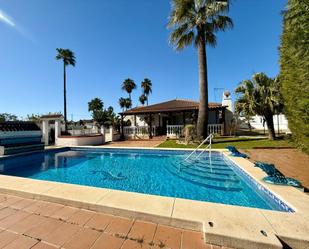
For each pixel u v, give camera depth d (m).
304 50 3.91
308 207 2.85
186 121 21.58
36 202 3.35
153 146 12.53
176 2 12.64
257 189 4.41
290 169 5.40
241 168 5.65
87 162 9.35
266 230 2.19
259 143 11.05
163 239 2.20
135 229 2.43
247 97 11.87
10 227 2.49
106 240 2.18
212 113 20.53
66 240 2.19
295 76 4.35
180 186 5.59
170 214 2.59
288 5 4.04
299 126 4.71
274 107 11.20
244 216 2.54
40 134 12.09
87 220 2.67
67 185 4.02
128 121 26.33
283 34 4.59
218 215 2.56
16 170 7.96
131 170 7.74
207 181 5.94
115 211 2.84
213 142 12.35
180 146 11.69
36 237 2.26
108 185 5.90
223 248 2.04
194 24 12.77
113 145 13.86
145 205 2.92
